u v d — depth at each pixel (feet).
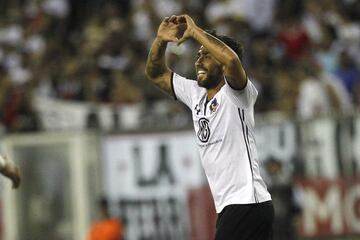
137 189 146.10
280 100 152.35
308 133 139.54
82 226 148.25
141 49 171.94
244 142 66.23
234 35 169.78
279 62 164.55
